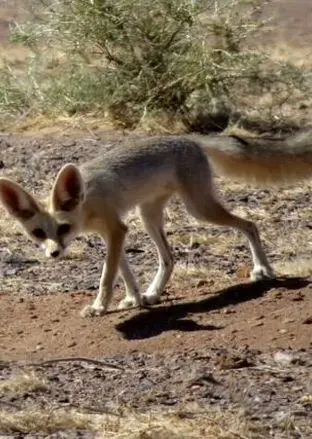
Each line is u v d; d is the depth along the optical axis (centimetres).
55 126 2375
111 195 1221
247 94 2497
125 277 1241
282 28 4244
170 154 1260
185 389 990
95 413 923
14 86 2519
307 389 978
